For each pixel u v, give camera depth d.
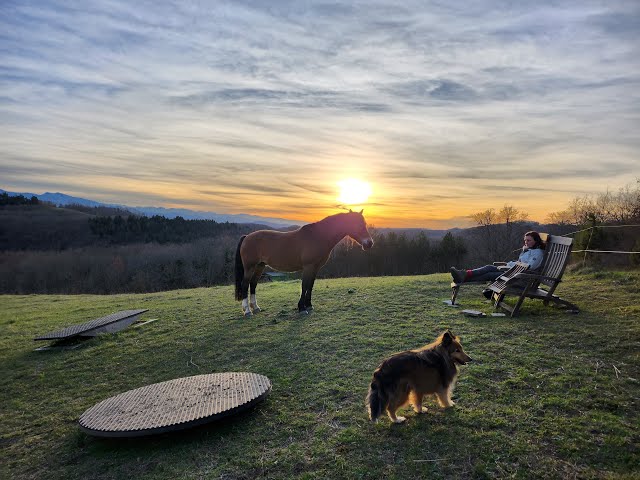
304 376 5.84
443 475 3.47
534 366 5.22
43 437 5.18
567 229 24.67
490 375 5.13
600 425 3.86
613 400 4.25
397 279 13.82
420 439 4.01
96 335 9.31
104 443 4.84
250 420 4.84
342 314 8.84
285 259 9.57
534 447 3.66
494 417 4.20
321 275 39.16
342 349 6.64
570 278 10.69
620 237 15.66
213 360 7.06
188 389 5.51
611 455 3.46
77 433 5.15
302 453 4.04
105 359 7.80
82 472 4.33
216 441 4.51
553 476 3.31
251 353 7.10
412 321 7.75
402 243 41.84
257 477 3.77
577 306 7.50
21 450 4.94
